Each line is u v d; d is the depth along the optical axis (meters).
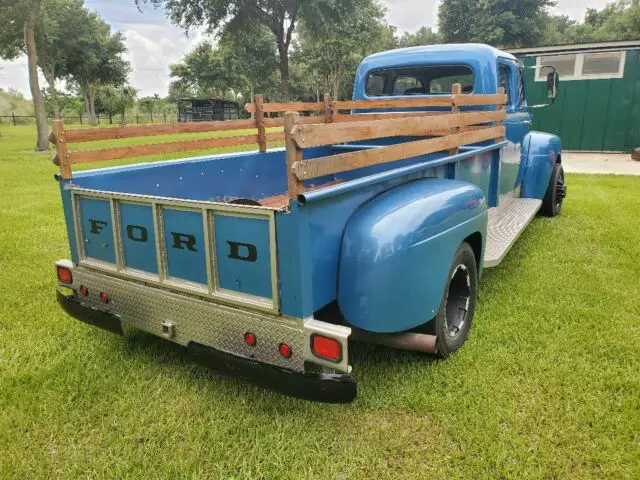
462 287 3.09
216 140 3.81
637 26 54.22
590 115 13.59
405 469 2.16
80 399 2.67
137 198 2.42
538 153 5.54
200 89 66.25
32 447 2.33
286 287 2.04
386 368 2.89
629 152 13.40
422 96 4.82
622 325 3.34
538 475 2.09
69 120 54.00
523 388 2.68
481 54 4.42
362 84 5.10
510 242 3.85
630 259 4.65
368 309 2.23
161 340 3.31
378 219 2.28
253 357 2.21
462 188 2.88
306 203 1.93
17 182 9.45
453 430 2.36
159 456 2.25
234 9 26.17
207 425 2.45
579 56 13.34
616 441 2.27
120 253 2.61
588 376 2.77
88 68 46.28
